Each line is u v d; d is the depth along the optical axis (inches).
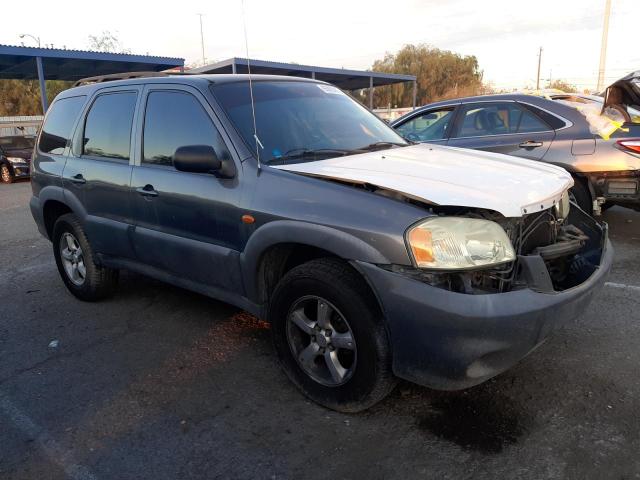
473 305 95.0
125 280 211.2
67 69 942.4
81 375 139.4
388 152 138.4
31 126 853.8
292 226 112.6
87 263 182.4
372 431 110.3
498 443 104.8
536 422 110.5
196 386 131.1
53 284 213.9
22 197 475.5
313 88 161.8
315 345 118.6
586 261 124.7
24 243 287.7
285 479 98.3
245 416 118.0
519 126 243.0
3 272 233.8
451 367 98.4
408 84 2143.2
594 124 223.6
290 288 117.4
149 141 150.9
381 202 104.3
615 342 142.4
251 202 121.6
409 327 99.7
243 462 103.3
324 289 110.4
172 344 154.3
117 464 104.7
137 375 137.9
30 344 159.5
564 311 104.4
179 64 927.7
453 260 97.2
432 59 2134.6
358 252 103.1
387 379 107.9
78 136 177.9
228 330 161.6
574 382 124.2
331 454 104.3
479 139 250.7
